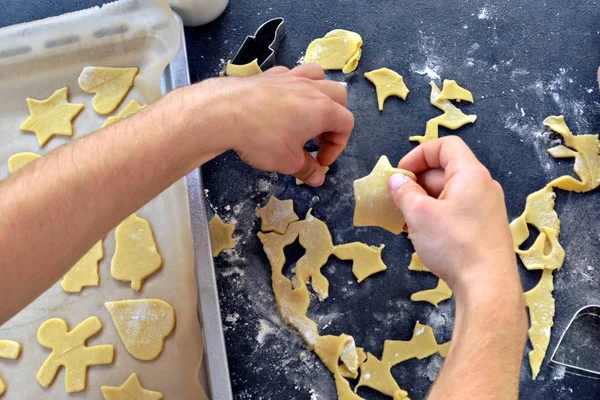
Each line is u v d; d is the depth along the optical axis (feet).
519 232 3.15
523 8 3.56
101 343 2.94
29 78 3.29
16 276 1.80
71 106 3.30
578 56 3.45
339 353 2.98
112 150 1.95
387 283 3.11
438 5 3.58
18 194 1.83
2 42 3.19
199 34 3.57
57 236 1.84
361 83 3.45
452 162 2.31
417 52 3.50
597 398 2.92
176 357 2.89
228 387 2.76
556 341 3.02
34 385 2.90
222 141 2.19
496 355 1.90
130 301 2.96
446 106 3.37
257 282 3.12
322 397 2.96
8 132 3.28
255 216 3.21
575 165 3.24
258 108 2.27
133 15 3.24
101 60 3.32
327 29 3.57
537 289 3.07
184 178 3.02
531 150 3.30
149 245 3.02
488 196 2.17
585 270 3.12
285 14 3.59
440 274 2.23
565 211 3.21
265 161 2.42
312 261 3.12
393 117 3.38
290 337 3.04
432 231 2.17
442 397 1.88
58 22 3.22
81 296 3.01
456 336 2.03
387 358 2.99
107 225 1.97
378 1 3.60
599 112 3.35
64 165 1.90
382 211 2.80
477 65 3.46
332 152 2.84
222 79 2.31
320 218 3.21
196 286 2.94
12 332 2.96
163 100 2.16
